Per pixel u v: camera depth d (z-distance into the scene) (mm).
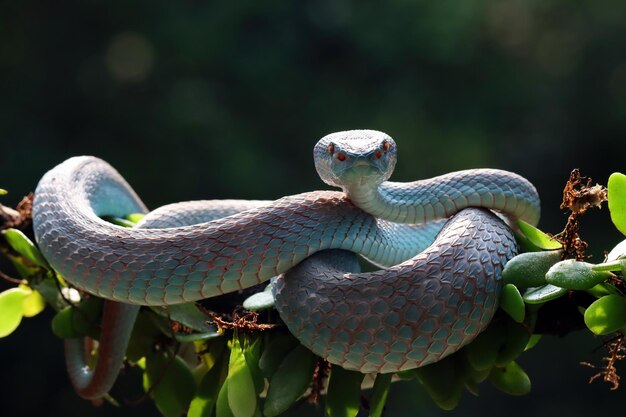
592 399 2582
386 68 2846
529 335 883
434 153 2736
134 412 2400
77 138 2764
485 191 932
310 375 895
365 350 881
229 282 907
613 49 2996
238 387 887
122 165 2719
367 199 929
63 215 947
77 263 925
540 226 2998
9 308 976
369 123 2771
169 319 927
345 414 892
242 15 2801
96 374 949
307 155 2758
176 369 936
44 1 2791
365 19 2793
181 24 2766
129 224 1007
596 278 862
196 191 2674
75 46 2826
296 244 909
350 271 923
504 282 882
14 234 966
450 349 878
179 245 911
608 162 3037
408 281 881
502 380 900
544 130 3010
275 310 912
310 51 2836
